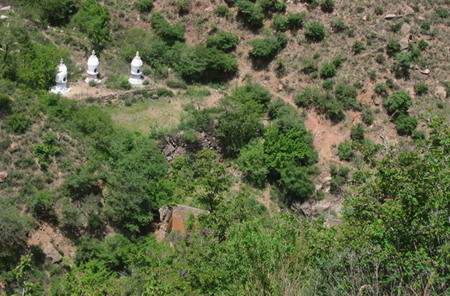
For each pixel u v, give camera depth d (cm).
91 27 9900
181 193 7781
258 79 9956
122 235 7450
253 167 8600
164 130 8631
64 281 6297
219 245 3900
